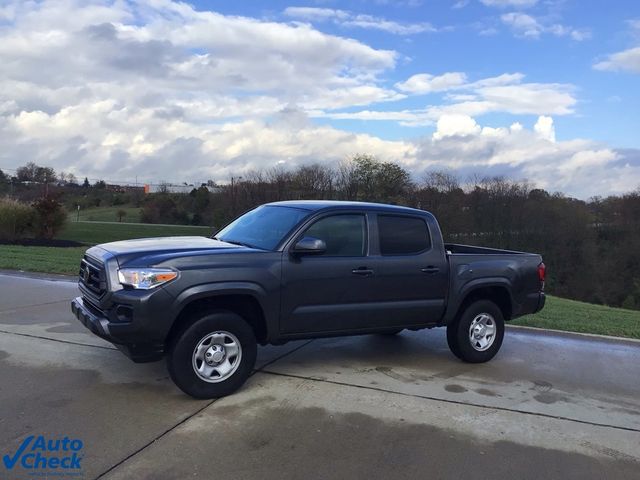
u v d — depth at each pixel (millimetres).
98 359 5934
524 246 46594
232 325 4984
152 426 4320
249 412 4684
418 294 6074
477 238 46594
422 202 45031
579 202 49594
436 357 6738
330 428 4438
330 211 5672
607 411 5164
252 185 42312
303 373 5828
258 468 3744
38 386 5086
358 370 6023
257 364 6090
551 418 4902
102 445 3969
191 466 3723
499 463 3992
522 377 6105
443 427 4570
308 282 5375
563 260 46719
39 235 25656
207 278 4852
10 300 9023
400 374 5965
